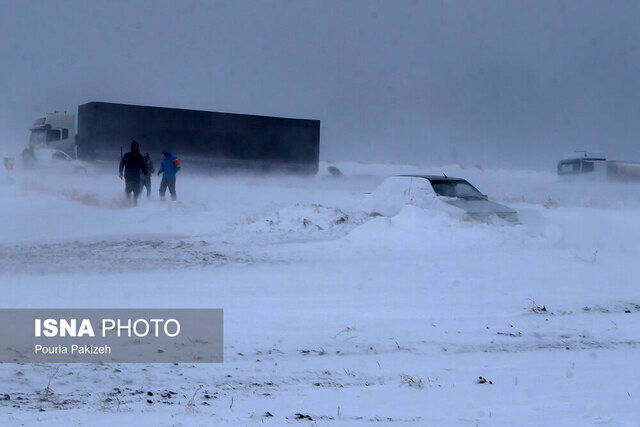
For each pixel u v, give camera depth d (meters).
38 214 41.66
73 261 28.83
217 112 86.69
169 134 84.50
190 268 27.92
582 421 10.95
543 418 11.14
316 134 91.50
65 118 86.19
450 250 31.11
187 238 34.38
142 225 38.22
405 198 37.94
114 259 29.33
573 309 21.64
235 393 12.96
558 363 15.73
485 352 16.83
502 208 36.25
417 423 10.77
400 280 25.81
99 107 80.94
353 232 32.94
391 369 15.10
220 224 38.25
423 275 26.67
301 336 17.81
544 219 36.94
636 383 13.86
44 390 12.91
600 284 25.34
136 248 31.56
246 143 88.19
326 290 24.12
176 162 47.12
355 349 16.81
